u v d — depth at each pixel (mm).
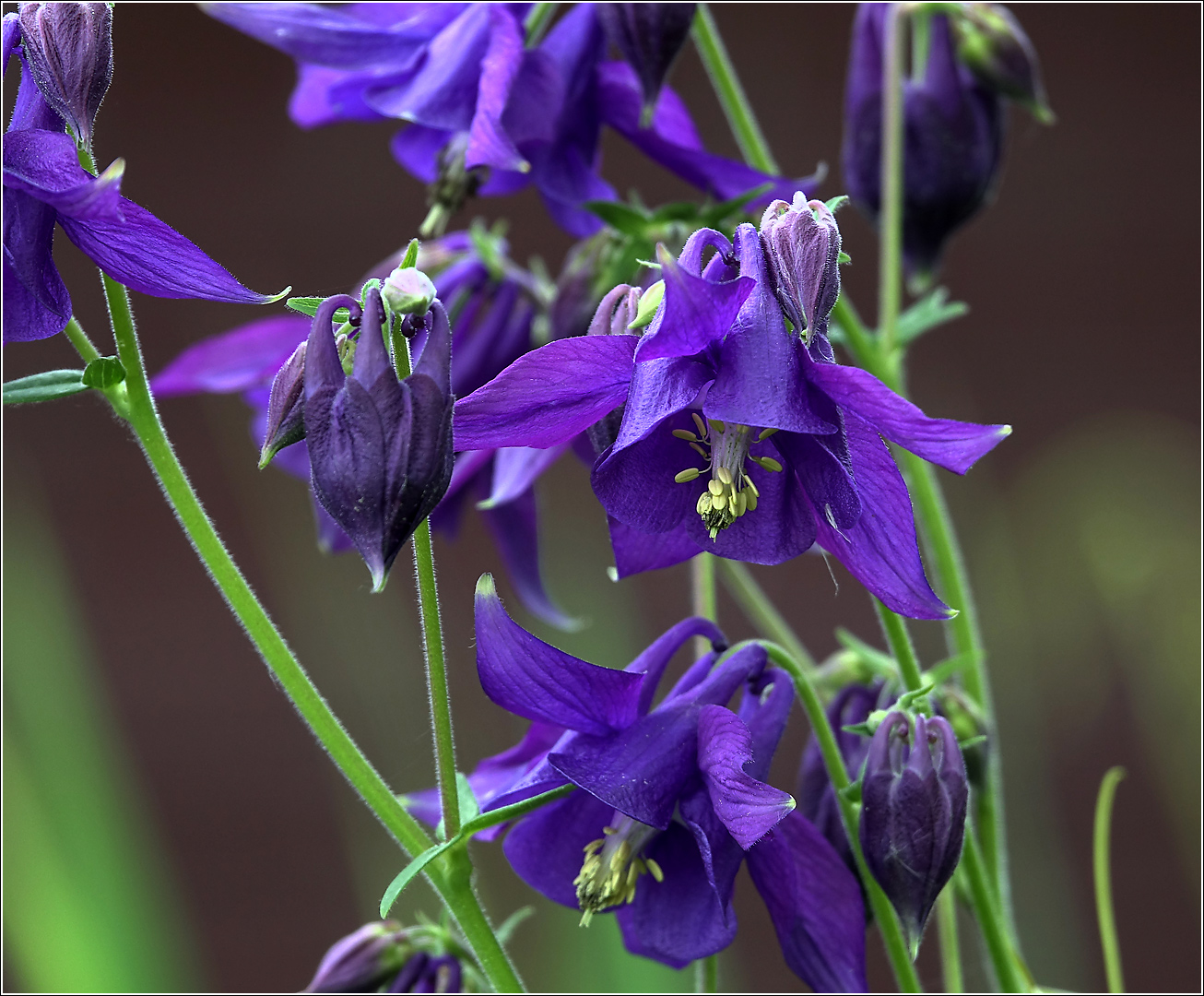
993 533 1013
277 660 515
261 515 1044
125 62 1149
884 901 527
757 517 505
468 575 1072
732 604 1117
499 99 552
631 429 490
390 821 516
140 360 513
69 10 500
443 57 564
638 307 500
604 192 575
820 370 489
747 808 498
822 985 523
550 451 571
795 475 505
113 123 1148
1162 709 982
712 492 501
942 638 898
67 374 511
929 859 514
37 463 1150
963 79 603
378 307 490
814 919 524
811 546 507
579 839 522
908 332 591
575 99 573
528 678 507
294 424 497
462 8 572
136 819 726
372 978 556
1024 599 1086
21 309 500
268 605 1052
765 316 491
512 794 509
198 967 1142
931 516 584
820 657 1110
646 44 554
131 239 500
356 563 879
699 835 503
